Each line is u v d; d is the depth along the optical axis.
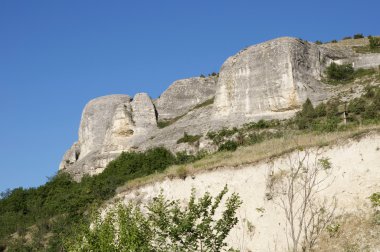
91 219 24.66
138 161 56.75
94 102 80.62
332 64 63.88
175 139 62.62
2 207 61.25
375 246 21.66
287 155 26.97
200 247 23.02
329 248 22.64
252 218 26.36
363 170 24.36
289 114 57.25
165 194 30.73
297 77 58.84
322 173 25.16
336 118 42.75
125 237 21.19
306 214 24.38
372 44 73.50
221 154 34.50
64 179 66.25
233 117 60.84
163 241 21.53
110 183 51.03
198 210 21.92
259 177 27.39
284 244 24.59
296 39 62.31
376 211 22.78
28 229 52.69
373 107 44.75
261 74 60.62
